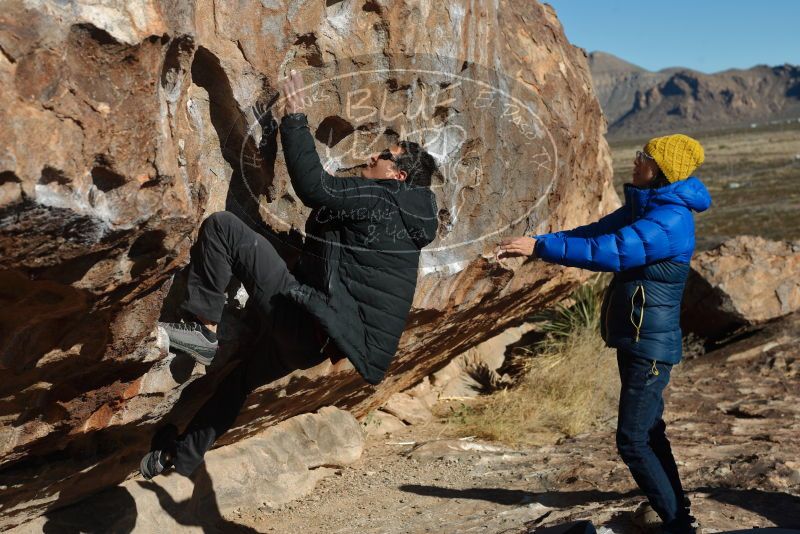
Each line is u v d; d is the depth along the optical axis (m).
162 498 4.20
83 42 2.11
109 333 2.72
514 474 5.08
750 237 9.30
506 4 4.83
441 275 4.43
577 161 5.43
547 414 6.61
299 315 3.15
